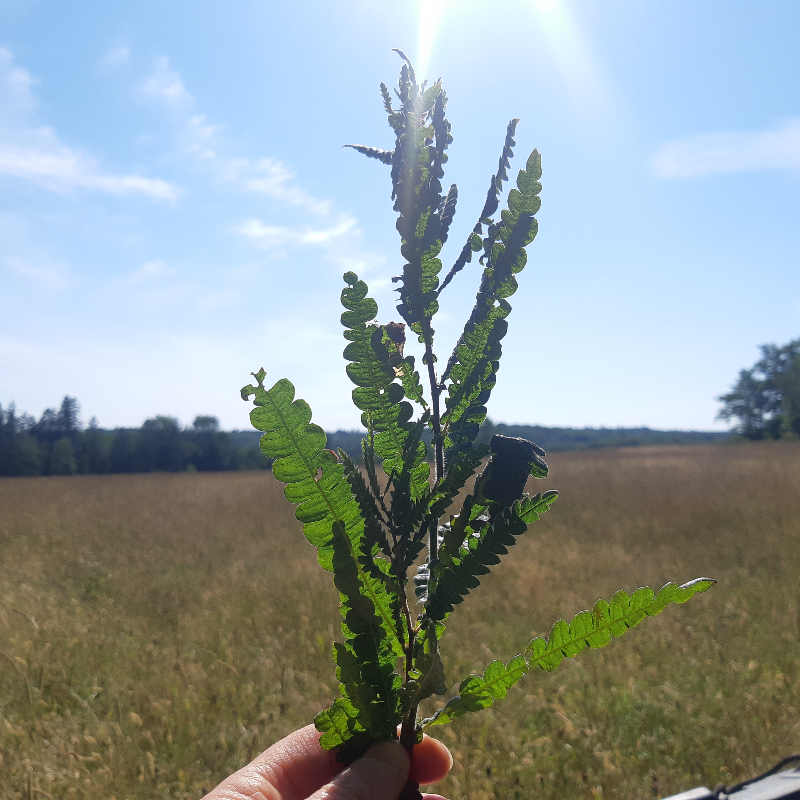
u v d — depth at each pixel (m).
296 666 4.29
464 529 0.91
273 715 3.51
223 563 7.62
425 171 0.91
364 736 1.04
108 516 11.96
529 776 2.98
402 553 0.91
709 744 3.22
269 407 0.87
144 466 55.88
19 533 9.81
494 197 0.99
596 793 2.81
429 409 0.97
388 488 0.93
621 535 8.41
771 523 8.63
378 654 0.96
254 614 5.38
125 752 3.15
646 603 0.89
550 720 3.53
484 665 4.20
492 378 0.97
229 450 59.00
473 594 5.85
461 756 3.08
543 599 5.61
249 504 13.59
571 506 11.16
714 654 4.32
